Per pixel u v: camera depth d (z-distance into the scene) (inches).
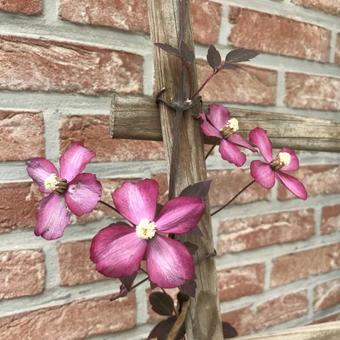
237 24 24.3
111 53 20.8
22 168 19.1
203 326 14.1
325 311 29.8
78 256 20.7
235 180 25.1
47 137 19.5
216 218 24.6
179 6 14.4
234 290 25.7
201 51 23.3
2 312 19.2
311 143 18.0
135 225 12.6
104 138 20.9
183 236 14.1
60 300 20.4
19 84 18.7
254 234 26.1
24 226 19.3
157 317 23.2
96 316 21.4
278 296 27.5
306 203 28.2
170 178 13.9
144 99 14.1
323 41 27.9
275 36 25.8
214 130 14.9
